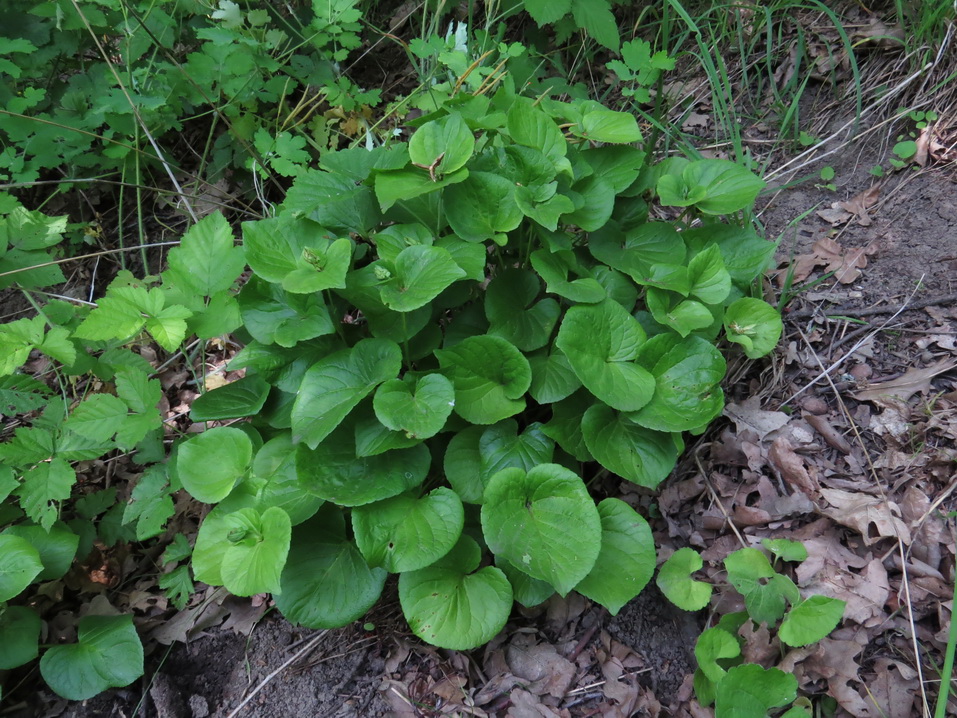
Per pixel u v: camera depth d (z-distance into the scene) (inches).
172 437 24.7
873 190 25.2
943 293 22.4
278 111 28.9
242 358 19.3
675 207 27.0
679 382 18.9
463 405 18.3
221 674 20.0
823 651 17.4
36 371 26.1
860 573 18.4
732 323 20.1
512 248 21.9
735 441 21.0
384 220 20.6
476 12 34.1
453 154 18.7
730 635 17.3
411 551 17.2
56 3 25.2
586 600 20.0
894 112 26.3
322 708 19.1
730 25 30.8
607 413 19.2
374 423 18.2
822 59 28.5
